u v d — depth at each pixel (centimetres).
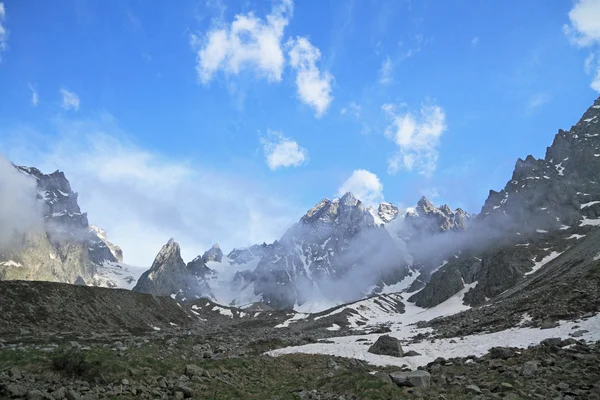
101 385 2323
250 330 13850
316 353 5466
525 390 2523
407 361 4506
